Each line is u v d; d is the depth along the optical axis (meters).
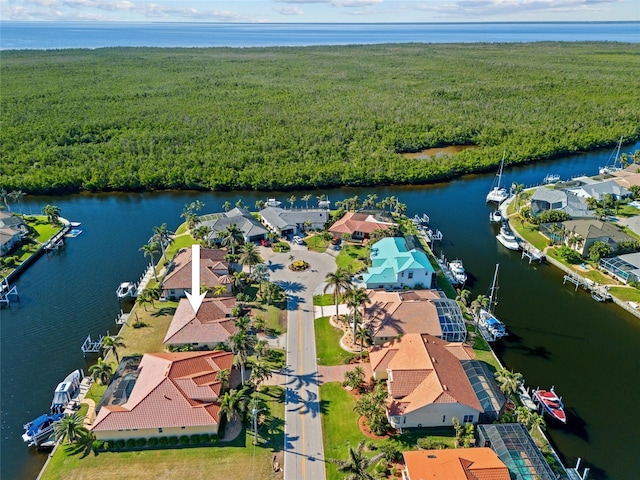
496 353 77.75
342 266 101.94
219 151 167.25
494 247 114.62
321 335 79.75
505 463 52.78
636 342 80.81
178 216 133.12
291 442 59.62
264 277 95.25
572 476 55.47
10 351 78.56
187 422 58.78
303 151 169.88
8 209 132.38
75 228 125.44
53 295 94.50
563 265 103.62
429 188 153.62
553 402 66.06
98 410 62.69
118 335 80.25
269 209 123.88
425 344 69.50
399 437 60.28
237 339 66.62
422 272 91.31
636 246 105.00
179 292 91.00
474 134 193.00
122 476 54.88
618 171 156.25
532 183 157.12
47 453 60.66
